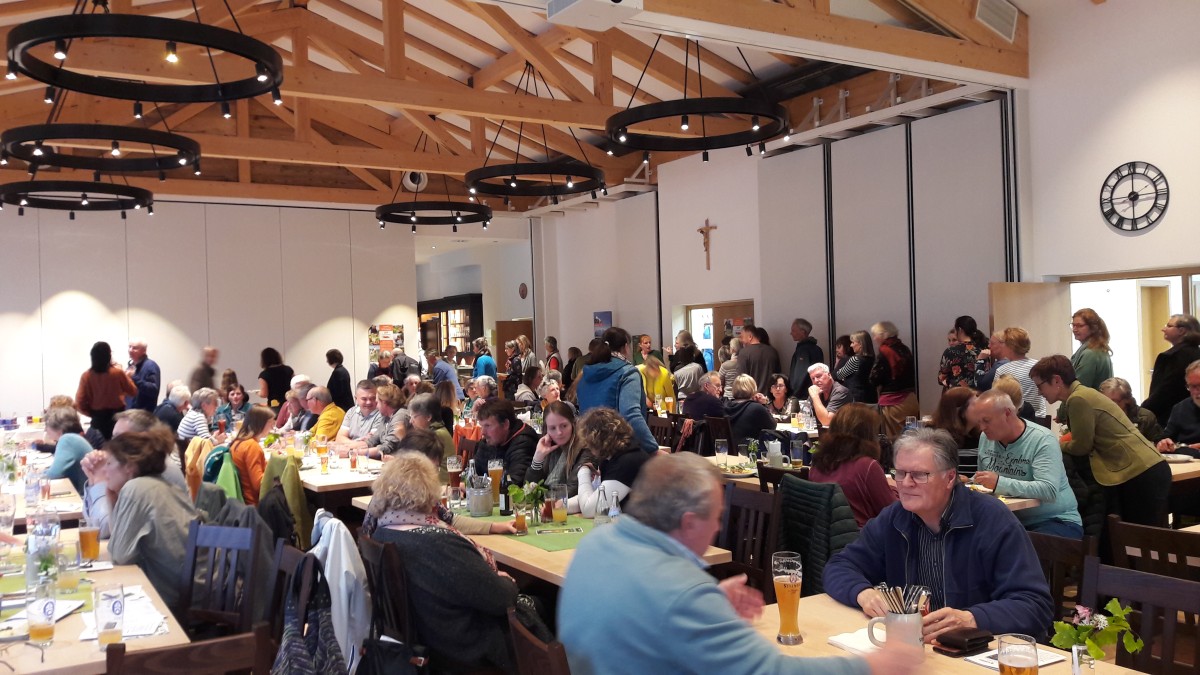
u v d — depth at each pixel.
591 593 1.86
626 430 4.37
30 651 2.62
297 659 2.87
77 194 12.59
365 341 14.70
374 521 3.75
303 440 7.81
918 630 2.13
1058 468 4.06
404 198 14.99
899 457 2.85
